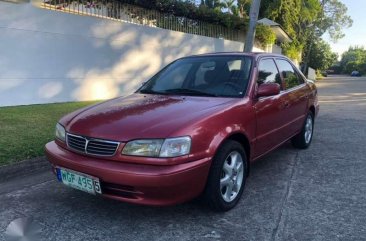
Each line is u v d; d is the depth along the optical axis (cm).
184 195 327
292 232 338
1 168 461
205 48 1642
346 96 1766
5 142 550
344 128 857
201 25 1677
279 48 3069
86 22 1072
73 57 1047
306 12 3566
